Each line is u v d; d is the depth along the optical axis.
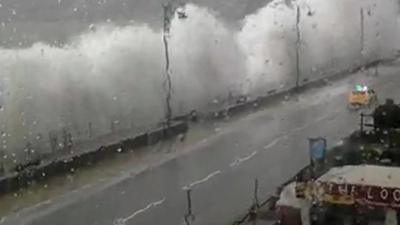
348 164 7.27
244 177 11.14
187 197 10.01
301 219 6.66
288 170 11.36
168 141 14.77
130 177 11.54
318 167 7.61
